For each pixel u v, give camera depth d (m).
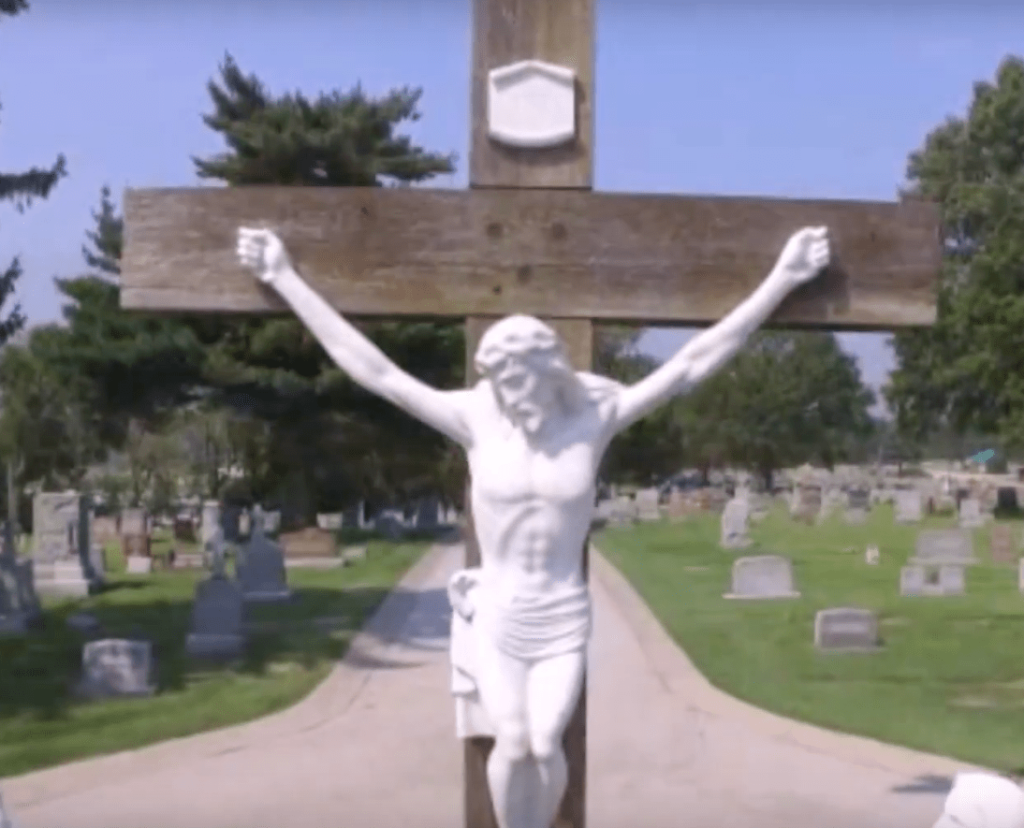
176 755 13.45
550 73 6.64
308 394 39.69
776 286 6.50
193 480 56.56
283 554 27.89
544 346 5.98
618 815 11.12
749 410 83.94
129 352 37.88
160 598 27.39
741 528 40.03
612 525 50.44
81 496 28.59
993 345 52.22
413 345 36.66
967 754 13.24
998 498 57.47
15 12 22.41
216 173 38.72
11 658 18.98
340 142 37.84
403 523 54.09
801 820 10.93
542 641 6.05
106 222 42.94
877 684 17.03
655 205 6.63
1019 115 59.69
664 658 19.16
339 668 18.62
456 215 6.62
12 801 11.63
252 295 6.65
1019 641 20.69
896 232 6.66
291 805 11.47
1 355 50.88
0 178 23.50
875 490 66.81
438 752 13.55
